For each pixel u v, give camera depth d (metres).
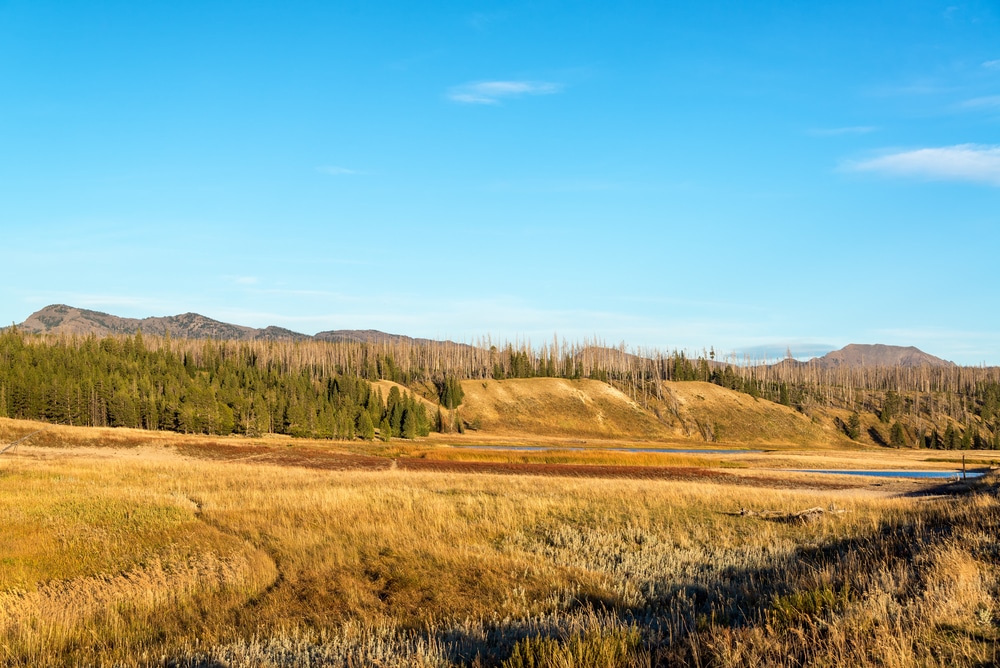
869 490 43.47
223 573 14.68
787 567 14.00
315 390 146.12
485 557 16.20
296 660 9.05
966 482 46.22
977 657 6.43
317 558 16.12
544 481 37.56
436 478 38.28
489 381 175.38
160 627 11.45
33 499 24.42
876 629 7.16
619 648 8.13
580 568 15.52
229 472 40.06
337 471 43.75
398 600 12.80
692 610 10.99
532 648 8.59
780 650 7.06
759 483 45.66
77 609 12.07
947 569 9.89
